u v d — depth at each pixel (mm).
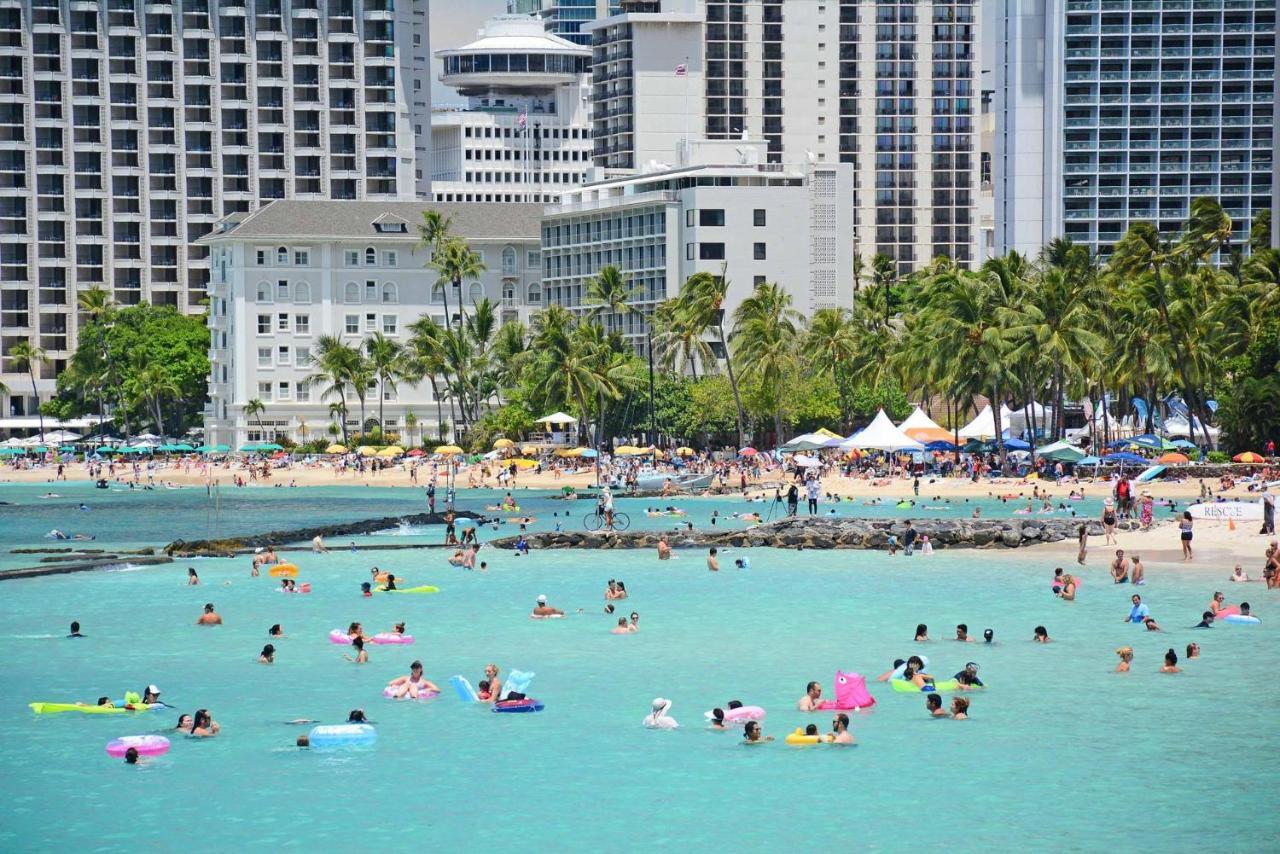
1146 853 54375
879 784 61625
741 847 55188
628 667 81812
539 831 56906
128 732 69688
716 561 119750
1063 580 102375
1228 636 87625
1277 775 62219
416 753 66250
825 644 87438
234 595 107562
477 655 85375
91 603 104000
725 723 70312
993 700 73812
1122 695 74438
